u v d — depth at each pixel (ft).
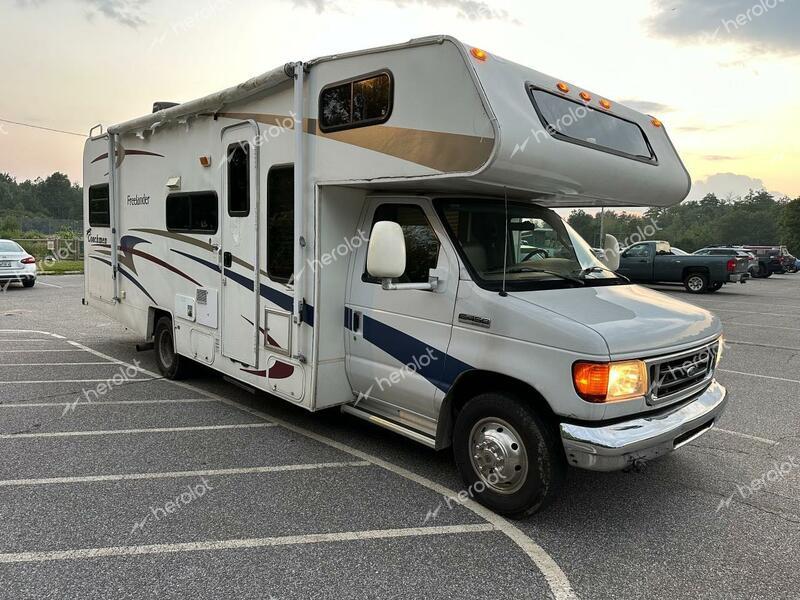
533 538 10.91
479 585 9.42
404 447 15.34
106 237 24.45
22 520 11.12
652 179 14.29
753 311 45.80
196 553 10.12
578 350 10.18
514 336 11.07
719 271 58.18
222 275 17.24
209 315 18.08
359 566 9.85
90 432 16.08
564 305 11.37
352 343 14.48
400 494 12.59
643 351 10.60
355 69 12.69
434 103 11.18
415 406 13.25
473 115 10.58
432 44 11.23
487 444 11.68
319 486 12.91
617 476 13.92
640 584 9.55
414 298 12.90
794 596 9.28
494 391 11.81
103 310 25.36
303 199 14.06
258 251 15.67
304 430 16.52
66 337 30.58
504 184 11.75
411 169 11.63
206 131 17.56
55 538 10.50
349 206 14.32
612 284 13.78
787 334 34.78
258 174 15.51
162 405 18.69
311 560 10.00
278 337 15.23
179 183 19.01
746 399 20.63
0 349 27.37
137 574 9.47
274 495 12.41
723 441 16.34
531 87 11.64
